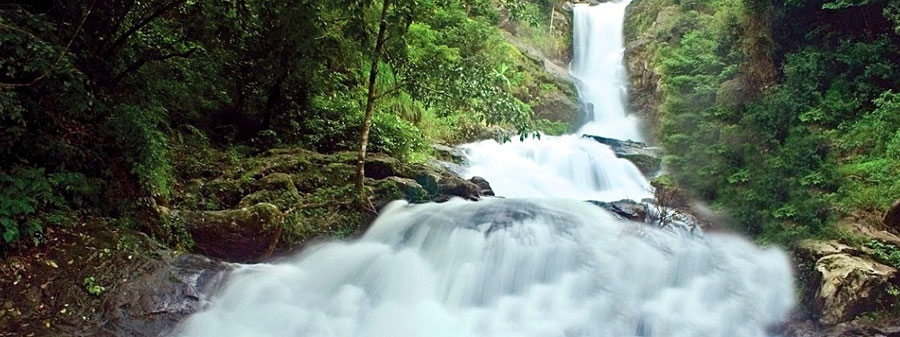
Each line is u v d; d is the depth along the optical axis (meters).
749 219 7.99
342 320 5.94
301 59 9.13
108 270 5.18
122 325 4.83
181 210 6.59
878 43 10.93
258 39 9.09
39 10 5.96
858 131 9.66
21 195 4.88
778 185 8.20
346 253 6.93
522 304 6.48
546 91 17.23
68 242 5.29
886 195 7.80
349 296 6.30
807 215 7.46
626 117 17.78
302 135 9.89
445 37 10.97
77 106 5.45
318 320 5.84
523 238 7.16
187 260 5.80
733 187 9.05
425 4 7.97
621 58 19.67
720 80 13.18
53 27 5.48
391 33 7.71
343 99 10.84
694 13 17.28
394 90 8.40
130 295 5.06
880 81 10.81
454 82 7.95
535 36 21.22
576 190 11.70
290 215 7.05
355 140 9.98
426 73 8.01
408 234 7.43
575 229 7.54
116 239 5.54
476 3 10.61
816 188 8.27
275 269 6.35
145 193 6.14
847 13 11.95
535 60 18.81
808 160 8.53
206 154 8.18
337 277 6.55
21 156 5.24
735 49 13.33
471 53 11.60
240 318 5.53
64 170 5.47
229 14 8.51
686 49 15.12
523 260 6.89
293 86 9.87
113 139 5.98
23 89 5.20
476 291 6.63
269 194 7.38
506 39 19.20
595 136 15.11
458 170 11.20
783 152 8.87
